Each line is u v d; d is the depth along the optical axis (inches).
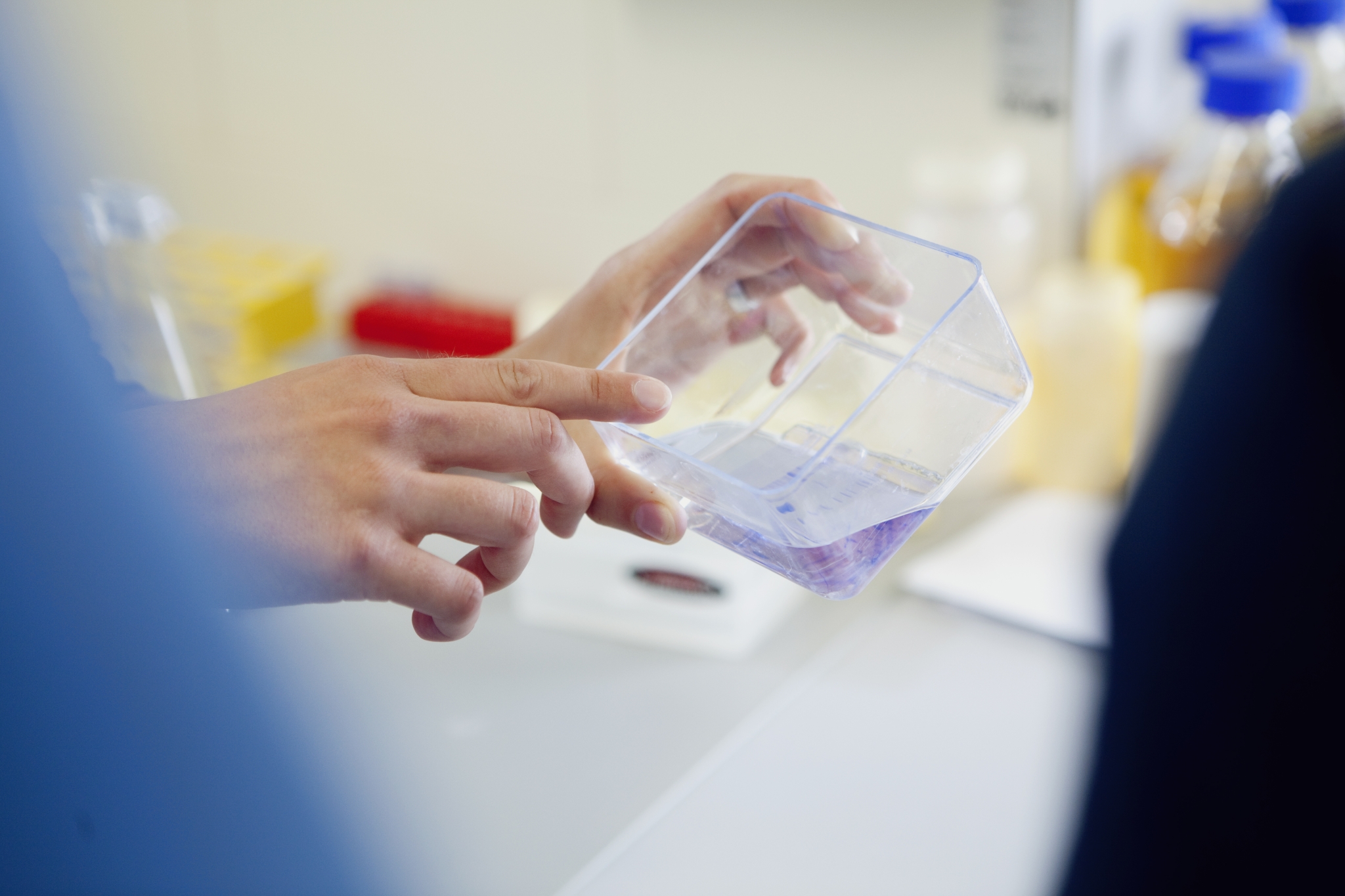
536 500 26.3
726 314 28.4
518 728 35.9
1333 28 43.4
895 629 38.6
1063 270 43.6
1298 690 21.2
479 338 51.0
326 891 19.9
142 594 17.1
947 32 43.0
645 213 51.1
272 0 55.4
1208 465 21.6
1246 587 21.3
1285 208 21.7
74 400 15.9
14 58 15.5
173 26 57.8
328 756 20.1
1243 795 21.4
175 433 24.7
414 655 38.1
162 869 18.1
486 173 54.1
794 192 29.9
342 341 55.4
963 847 32.3
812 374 28.7
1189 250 41.6
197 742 18.2
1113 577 22.3
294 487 25.0
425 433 25.6
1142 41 45.1
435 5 52.1
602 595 39.1
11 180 15.0
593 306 30.7
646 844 32.7
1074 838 22.6
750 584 38.1
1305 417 21.2
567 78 50.6
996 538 41.5
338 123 56.4
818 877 31.8
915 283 27.7
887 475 26.1
